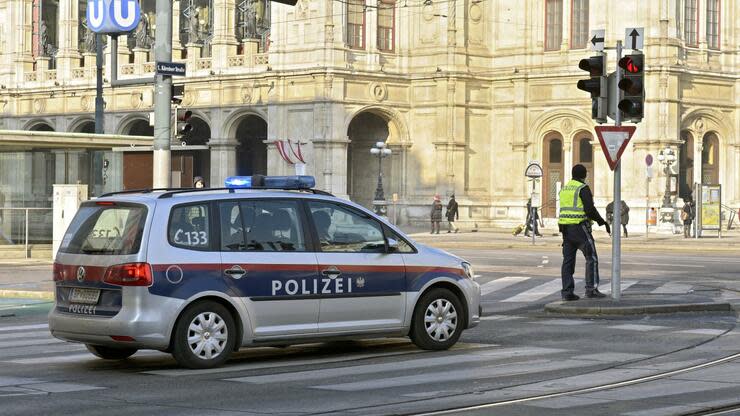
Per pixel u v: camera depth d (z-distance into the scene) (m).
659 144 124.44
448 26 131.50
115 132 147.12
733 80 132.62
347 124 128.62
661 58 124.88
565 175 131.75
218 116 136.38
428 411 24.19
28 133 81.88
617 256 45.88
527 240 113.50
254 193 32.06
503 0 135.12
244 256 31.36
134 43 149.25
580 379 28.59
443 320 34.38
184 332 30.50
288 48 130.75
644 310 44.22
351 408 24.59
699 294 53.84
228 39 136.38
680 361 31.81
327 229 32.81
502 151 135.25
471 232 129.75
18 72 156.38
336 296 32.53
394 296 33.47
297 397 26.09
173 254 30.48
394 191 134.75
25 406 25.03
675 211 124.06
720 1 131.88
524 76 133.12
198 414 24.02
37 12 155.88
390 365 31.25
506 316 45.09
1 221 85.75
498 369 30.41
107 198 31.75
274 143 131.12
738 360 32.00
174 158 76.56
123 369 30.95
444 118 131.62
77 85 150.12
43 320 45.94
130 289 30.12
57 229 76.50
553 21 132.38
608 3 127.75
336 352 34.22
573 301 46.47
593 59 45.44
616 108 45.16
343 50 128.50
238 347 31.38
